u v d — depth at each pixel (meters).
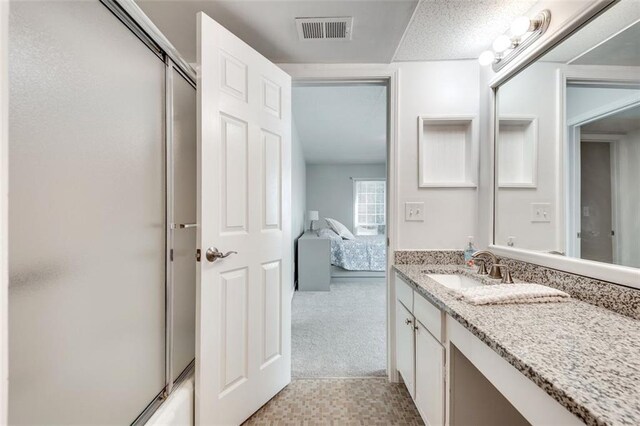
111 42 0.86
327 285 4.08
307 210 6.89
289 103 1.81
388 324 1.88
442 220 1.88
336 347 2.32
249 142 1.50
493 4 1.33
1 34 0.44
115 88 0.88
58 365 0.67
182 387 1.25
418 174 1.88
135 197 0.99
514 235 1.54
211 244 1.27
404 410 1.56
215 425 1.28
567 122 1.20
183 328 1.42
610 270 0.96
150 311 1.08
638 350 0.67
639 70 0.90
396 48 1.70
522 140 1.48
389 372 1.85
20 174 0.59
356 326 2.77
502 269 1.42
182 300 1.41
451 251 1.87
